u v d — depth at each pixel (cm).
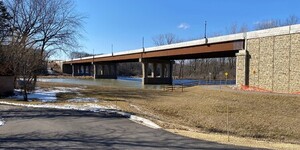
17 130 1317
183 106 3038
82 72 17000
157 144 1059
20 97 3178
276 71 3753
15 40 3594
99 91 4762
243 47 4366
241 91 3819
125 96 3959
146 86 6800
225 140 1202
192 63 14438
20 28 3881
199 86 5175
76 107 2231
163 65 8369
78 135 1216
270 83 3841
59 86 5850
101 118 1698
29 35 3919
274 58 3784
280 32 3694
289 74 3572
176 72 14850
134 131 1316
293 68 3522
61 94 3891
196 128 1947
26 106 2256
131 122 1572
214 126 2194
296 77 3481
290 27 3556
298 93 3409
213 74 11744
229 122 2306
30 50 3256
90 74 15925
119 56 9338
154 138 1167
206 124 2255
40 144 1048
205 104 3133
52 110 2034
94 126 1434
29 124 1470
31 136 1191
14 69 3088
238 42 4450
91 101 2927
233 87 4594
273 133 2012
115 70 12600
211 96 3709
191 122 2312
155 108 2875
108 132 1285
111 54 9844
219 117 2492
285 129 2103
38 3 3997
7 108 2134
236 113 2645
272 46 3816
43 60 3466
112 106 2456
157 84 7788
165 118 2297
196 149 988
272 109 2742
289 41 3578
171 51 6562
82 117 1727
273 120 2345
